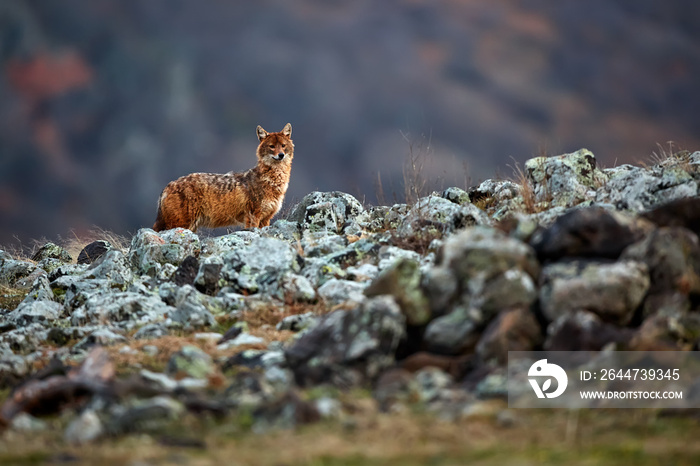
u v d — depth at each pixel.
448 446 12.69
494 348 15.40
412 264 17.23
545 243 17.56
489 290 16.20
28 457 13.12
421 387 14.94
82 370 16.88
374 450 12.58
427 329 16.41
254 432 13.74
